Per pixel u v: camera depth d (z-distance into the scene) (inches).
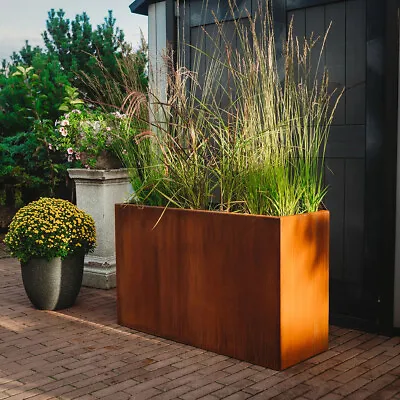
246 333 147.6
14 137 334.6
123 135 191.2
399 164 165.3
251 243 144.1
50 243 188.2
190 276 158.7
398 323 167.3
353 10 173.5
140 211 170.1
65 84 343.6
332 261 181.6
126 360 151.0
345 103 176.6
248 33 194.5
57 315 191.5
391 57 163.9
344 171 178.1
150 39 224.5
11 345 163.6
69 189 343.6
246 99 157.9
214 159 161.0
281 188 148.3
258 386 133.7
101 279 224.5
